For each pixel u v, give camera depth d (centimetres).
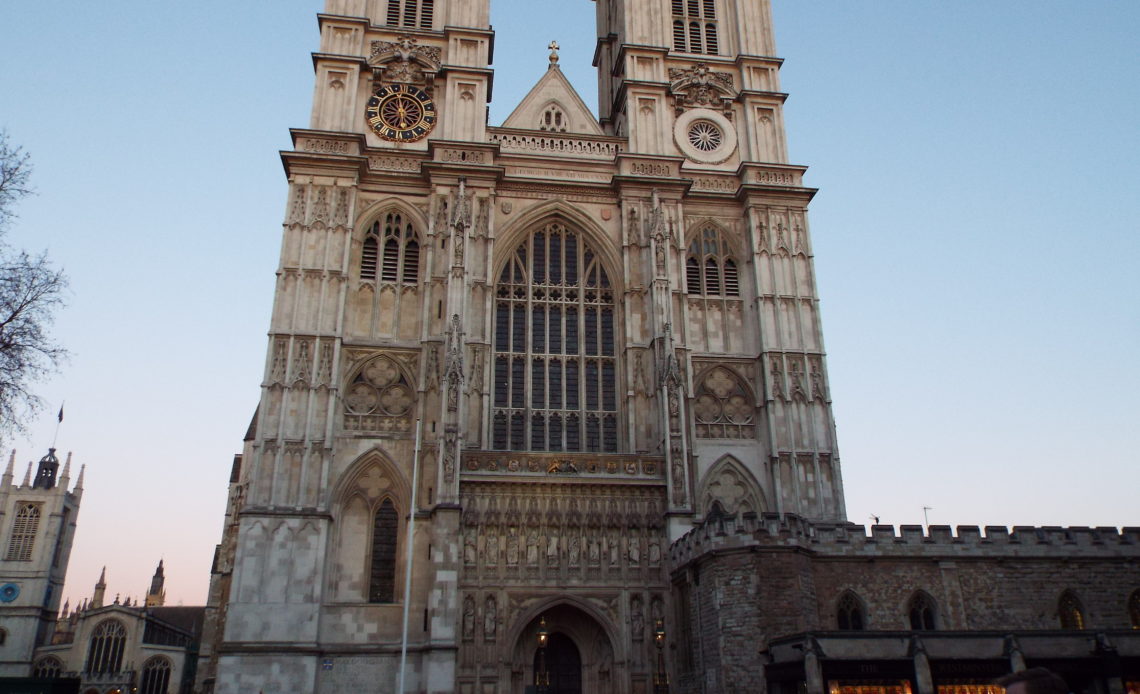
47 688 4331
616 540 4922
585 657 4838
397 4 6462
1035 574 4344
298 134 5738
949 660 3391
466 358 5347
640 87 6331
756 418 5669
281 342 5228
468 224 5569
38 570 12588
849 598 4194
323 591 4806
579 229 5988
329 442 5056
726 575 3962
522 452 4981
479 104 6094
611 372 5706
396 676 4709
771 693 3644
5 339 3052
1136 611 4381
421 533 4947
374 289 5584
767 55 6688
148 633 11350
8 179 3069
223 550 7475
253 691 4506
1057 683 744
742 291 6003
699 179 6212
